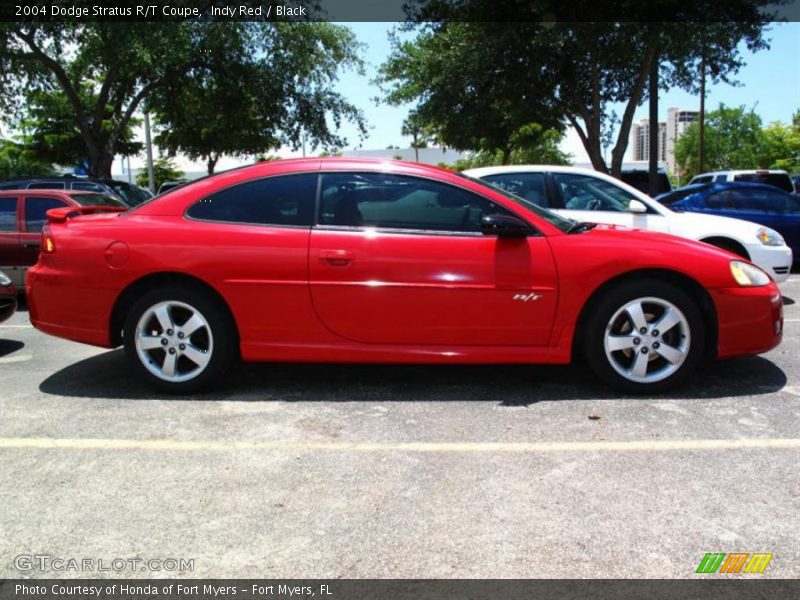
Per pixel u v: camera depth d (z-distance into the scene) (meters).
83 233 4.63
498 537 2.84
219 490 3.28
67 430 4.05
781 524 2.93
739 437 3.86
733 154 59.66
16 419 4.25
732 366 5.27
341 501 3.16
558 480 3.35
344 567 2.65
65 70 21.34
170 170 48.47
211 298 4.53
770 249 7.61
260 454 3.69
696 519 2.97
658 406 4.39
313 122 22.31
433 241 4.43
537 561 2.67
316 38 21.28
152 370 4.63
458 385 4.88
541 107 18.84
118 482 3.37
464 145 22.66
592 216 7.39
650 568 2.62
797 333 6.44
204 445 3.82
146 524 2.97
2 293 6.07
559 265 4.39
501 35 16.69
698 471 3.43
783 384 4.82
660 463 3.53
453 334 4.45
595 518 2.98
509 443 3.82
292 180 4.59
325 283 4.41
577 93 18.25
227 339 4.57
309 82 22.03
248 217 4.55
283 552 2.75
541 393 4.68
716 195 10.60
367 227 4.48
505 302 4.41
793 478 3.35
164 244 4.48
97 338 4.64
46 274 4.66
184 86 21.47
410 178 4.55
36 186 13.16
